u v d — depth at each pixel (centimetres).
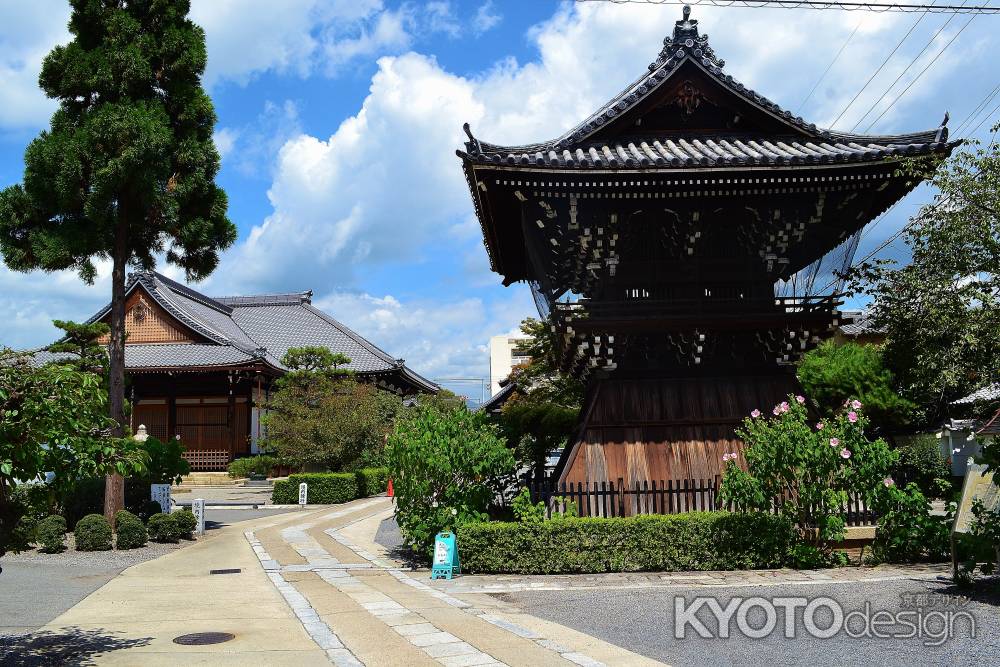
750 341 1580
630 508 1477
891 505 1303
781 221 1508
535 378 3084
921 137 1507
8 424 679
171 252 2328
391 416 4191
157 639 874
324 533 2161
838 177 1442
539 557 1321
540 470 2070
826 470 1262
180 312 5053
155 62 2212
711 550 1302
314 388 3884
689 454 1516
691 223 1520
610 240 1504
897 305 1719
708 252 1573
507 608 1045
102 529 1808
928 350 1741
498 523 1362
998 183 1509
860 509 1445
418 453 1421
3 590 1256
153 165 2044
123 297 2145
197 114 2220
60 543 1778
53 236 2042
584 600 1084
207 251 2336
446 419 1506
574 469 1503
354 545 1877
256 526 2406
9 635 903
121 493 2016
